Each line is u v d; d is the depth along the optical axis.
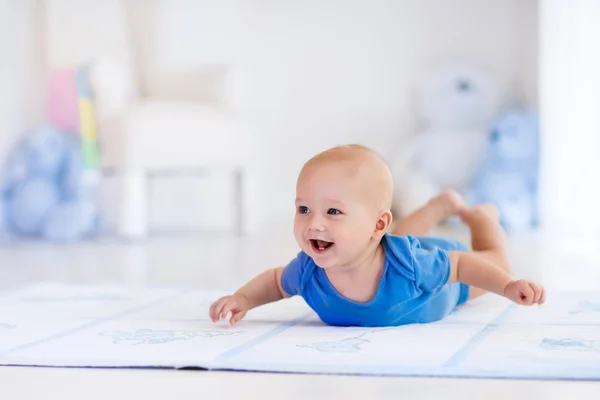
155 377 1.02
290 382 0.98
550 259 2.59
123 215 3.49
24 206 3.81
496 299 1.60
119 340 1.23
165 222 4.66
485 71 4.49
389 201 1.27
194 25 3.85
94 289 1.92
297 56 4.78
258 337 1.23
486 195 4.02
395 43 4.72
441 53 4.69
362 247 1.23
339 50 4.76
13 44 4.34
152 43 3.85
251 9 4.75
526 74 4.52
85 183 3.92
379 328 1.30
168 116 3.47
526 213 3.95
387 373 1.01
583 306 1.51
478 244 1.56
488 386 0.95
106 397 0.93
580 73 3.43
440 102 4.41
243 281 2.12
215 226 4.61
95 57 3.65
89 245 3.38
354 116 4.77
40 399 0.93
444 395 0.91
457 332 1.25
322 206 1.22
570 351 1.09
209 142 3.56
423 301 1.31
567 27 3.57
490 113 4.42
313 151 4.79
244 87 3.80
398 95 4.73
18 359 1.11
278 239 3.51
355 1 4.74
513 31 4.59
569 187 3.57
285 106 4.80
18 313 1.54
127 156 3.43
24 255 3.00
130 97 3.64
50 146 3.86
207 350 1.13
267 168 4.80
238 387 0.96
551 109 3.79
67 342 1.22
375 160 1.27
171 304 1.65
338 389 0.94
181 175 4.64
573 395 0.91
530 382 0.96
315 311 1.36
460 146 4.31
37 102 4.41
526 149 4.07
